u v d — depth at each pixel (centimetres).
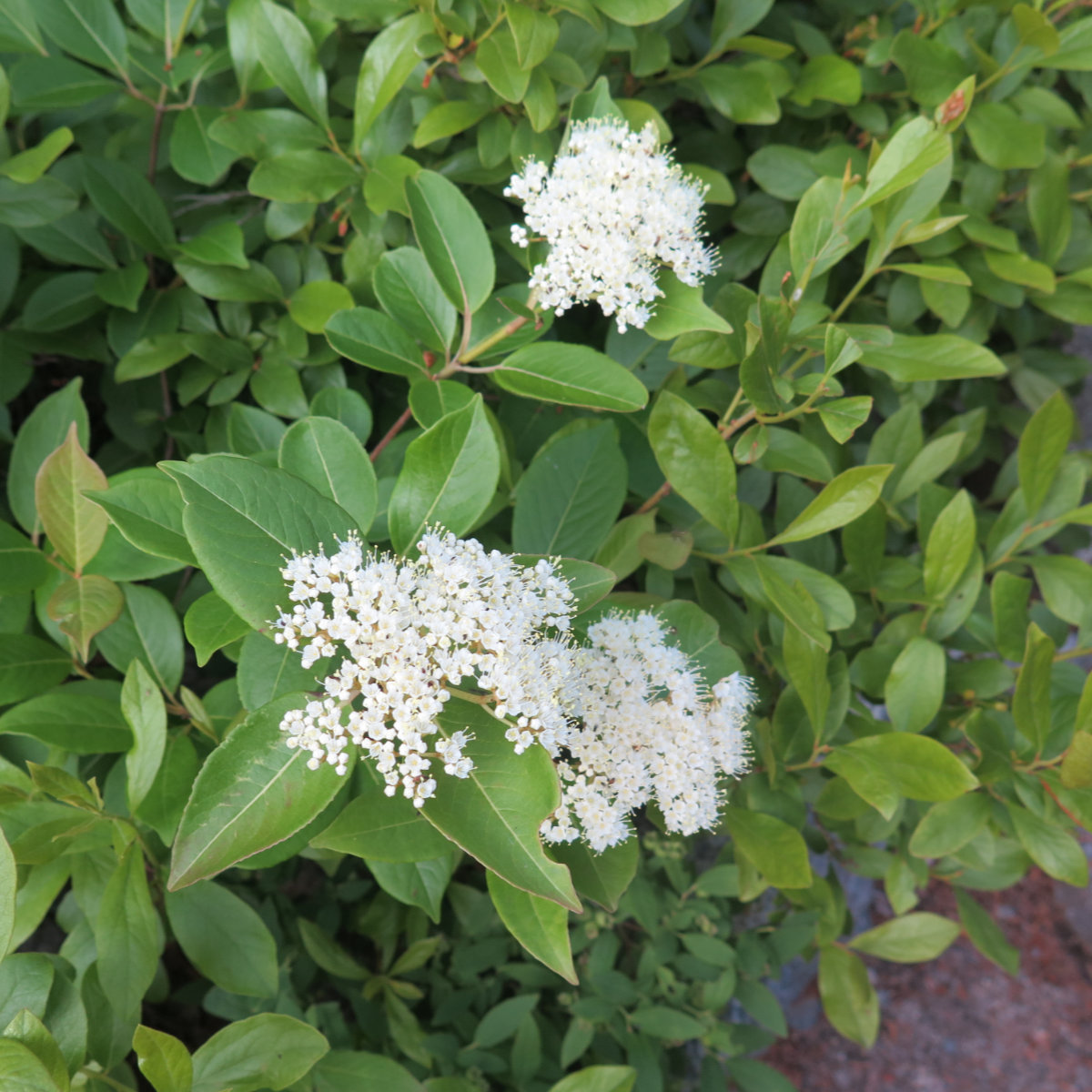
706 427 39
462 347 40
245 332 46
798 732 43
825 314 41
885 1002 69
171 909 39
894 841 49
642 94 48
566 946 31
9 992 33
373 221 44
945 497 47
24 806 38
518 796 31
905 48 46
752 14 45
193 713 38
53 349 47
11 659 39
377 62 42
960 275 40
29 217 44
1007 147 46
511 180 38
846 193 40
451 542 33
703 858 59
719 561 42
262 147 43
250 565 32
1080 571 46
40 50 44
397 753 32
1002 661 45
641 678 35
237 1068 34
